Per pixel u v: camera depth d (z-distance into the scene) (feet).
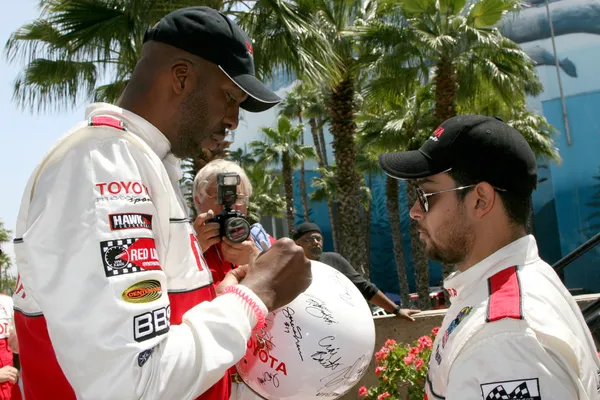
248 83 4.84
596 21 108.17
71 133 4.34
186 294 4.77
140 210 4.17
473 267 4.79
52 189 4.07
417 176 4.96
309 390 5.62
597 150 106.63
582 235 107.14
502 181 4.79
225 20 4.98
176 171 5.10
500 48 42.32
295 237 15.79
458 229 4.95
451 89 41.19
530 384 3.83
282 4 26.18
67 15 24.89
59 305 3.78
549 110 110.73
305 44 26.73
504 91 41.81
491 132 4.86
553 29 110.42
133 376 3.65
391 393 12.20
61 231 3.94
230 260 7.04
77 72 29.84
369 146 57.88
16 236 4.47
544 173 111.45
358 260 47.44
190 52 4.77
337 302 5.72
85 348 3.69
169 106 4.82
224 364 4.08
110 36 24.88
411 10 40.16
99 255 3.85
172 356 3.87
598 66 107.24
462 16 41.29
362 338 5.73
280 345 5.57
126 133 4.46
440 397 4.60
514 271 4.58
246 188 9.07
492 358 3.98
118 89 27.96
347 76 44.65
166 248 4.61
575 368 4.04
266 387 5.78
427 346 12.17
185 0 23.86
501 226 4.87
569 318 4.48
